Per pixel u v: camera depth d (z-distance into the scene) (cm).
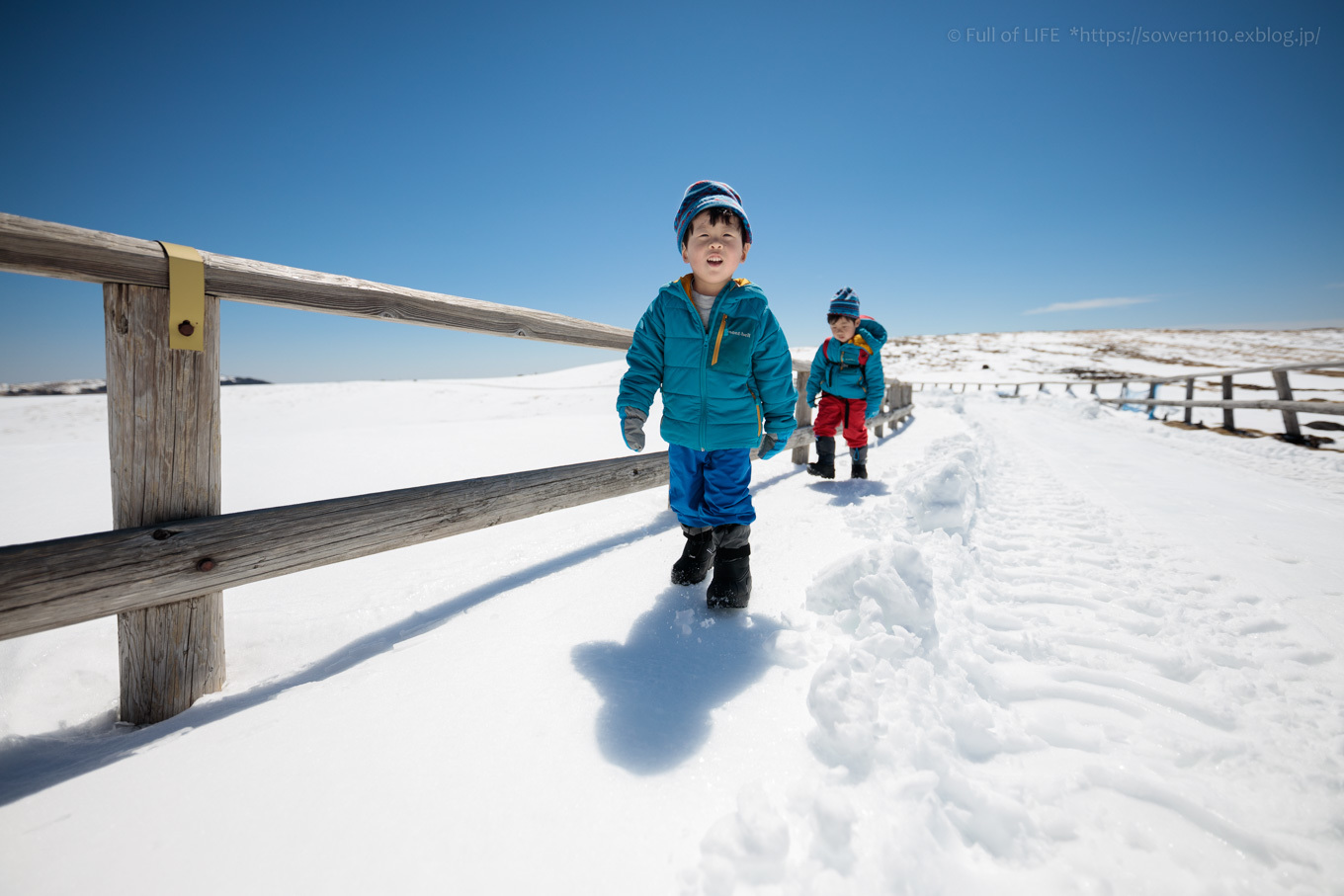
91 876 79
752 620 159
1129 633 163
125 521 120
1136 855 84
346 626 174
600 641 148
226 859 81
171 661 127
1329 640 158
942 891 77
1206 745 110
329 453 475
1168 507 335
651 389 180
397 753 104
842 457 517
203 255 125
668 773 98
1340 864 83
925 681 122
